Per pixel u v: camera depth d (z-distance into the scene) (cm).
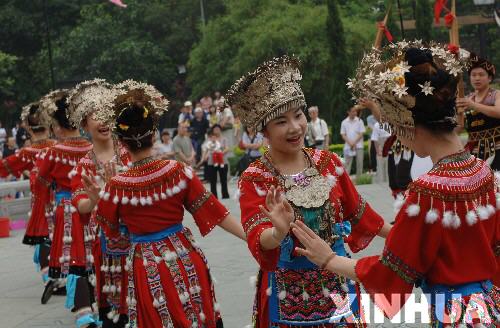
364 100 359
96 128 614
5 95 3684
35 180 731
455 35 737
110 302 574
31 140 863
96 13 3919
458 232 321
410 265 320
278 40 3244
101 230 578
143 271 488
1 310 773
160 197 489
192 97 3694
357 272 327
